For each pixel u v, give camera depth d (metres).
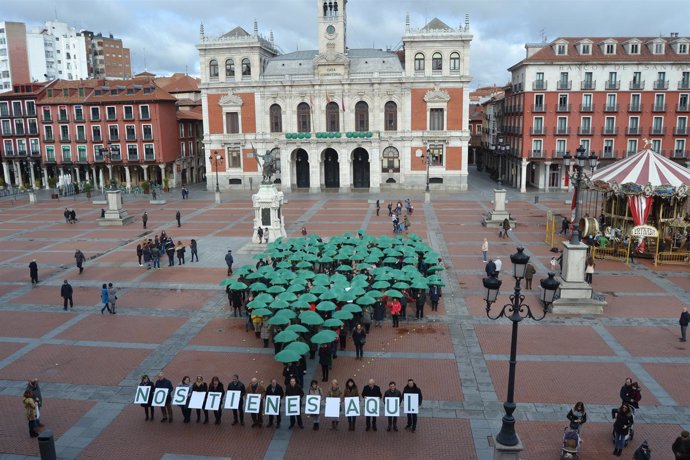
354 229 51.50
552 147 75.62
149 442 17.70
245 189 82.75
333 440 17.78
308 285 29.22
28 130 90.12
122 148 85.38
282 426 18.70
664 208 42.00
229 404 18.31
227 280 28.80
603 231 43.47
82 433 18.20
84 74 157.38
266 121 79.81
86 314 29.16
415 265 32.25
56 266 39.25
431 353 23.86
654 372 21.81
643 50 73.31
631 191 40.31
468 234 48.53
